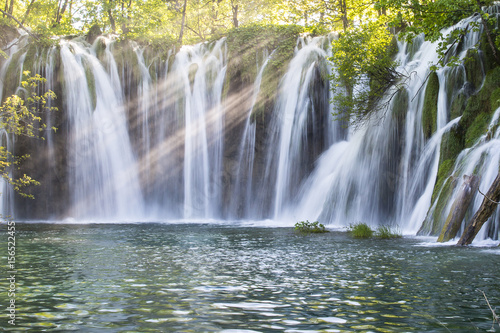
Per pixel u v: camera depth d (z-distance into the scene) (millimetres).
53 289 8641
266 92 31000
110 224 26688
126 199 32688
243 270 10523
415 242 15391
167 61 33750
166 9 42844
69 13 43719
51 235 19406
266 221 28625
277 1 40750
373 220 23172
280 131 30391
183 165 32906
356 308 7180
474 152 17078
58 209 31859
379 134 23734
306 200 27859
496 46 20750
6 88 31672
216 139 32312
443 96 21359
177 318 6668
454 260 11547
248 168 31188
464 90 20469
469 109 18906
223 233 19859
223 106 32219
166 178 33094
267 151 30828
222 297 7941
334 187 25234
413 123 22453
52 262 11844
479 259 11672
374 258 12062
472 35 22500
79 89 31922
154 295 8117
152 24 39125
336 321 6488
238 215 31141
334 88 26859
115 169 32500
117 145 32688
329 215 24969
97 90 32438
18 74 31609
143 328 6203
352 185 24344
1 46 34219
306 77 29828
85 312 7020
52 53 31797
